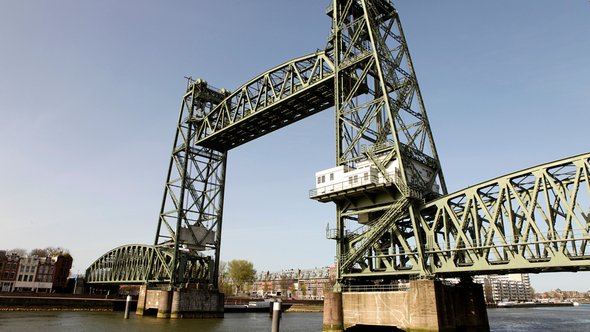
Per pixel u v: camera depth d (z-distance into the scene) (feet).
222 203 249.14
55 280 395.34
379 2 168.76
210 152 253.24
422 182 138.92
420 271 120.47
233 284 544.62
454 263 116.67
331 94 185.37
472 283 128.26
